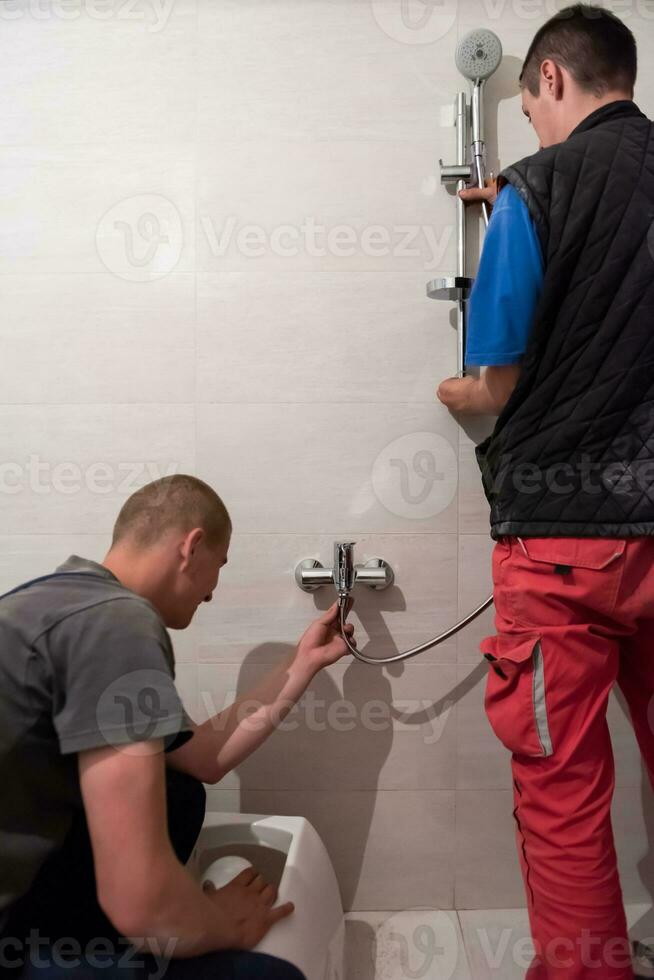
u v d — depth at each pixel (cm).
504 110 152
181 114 153
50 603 98
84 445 155
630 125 114
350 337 153
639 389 110
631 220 109
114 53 153
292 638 155
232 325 153
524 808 122
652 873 155
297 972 102
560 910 116
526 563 118
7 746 92
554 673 116
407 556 154
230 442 154
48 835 97
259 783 156
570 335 112
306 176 153
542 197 113
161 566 114
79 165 153
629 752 155
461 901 157
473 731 155
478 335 119
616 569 112
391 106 152
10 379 154
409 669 155
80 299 154
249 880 112
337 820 156
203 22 152
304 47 152
